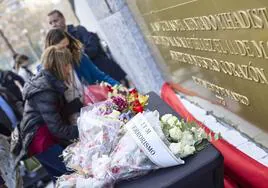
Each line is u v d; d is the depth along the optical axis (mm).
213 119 2330
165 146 1196
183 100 2852
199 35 1928
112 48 4508
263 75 1450
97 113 1524
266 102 1552
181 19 2074
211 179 1221
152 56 3318
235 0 1374
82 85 2160
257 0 1235
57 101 1980
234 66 1683
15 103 3656
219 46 1736
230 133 2084
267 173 1580
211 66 1984
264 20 1254
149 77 3475
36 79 1984
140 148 1228
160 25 2582
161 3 2297
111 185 1235
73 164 1388
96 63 4055
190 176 1157
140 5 2832
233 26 1499
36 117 2152
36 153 2246
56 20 3117
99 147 1343
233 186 1762
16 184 2588
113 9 3375
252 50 1438
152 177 1209
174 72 2836
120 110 1555
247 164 1692
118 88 1812
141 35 3295
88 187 1228
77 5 5348
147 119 1302
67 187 1301
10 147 2465
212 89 2158
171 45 2566
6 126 3082
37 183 3514
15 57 5145
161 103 1790
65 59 2023
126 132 1321
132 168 1218
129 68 4047
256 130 1824
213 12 1616
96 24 4734
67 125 2006
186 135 1266
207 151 1234
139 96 1735
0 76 4359
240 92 1766
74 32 3998
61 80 2006
